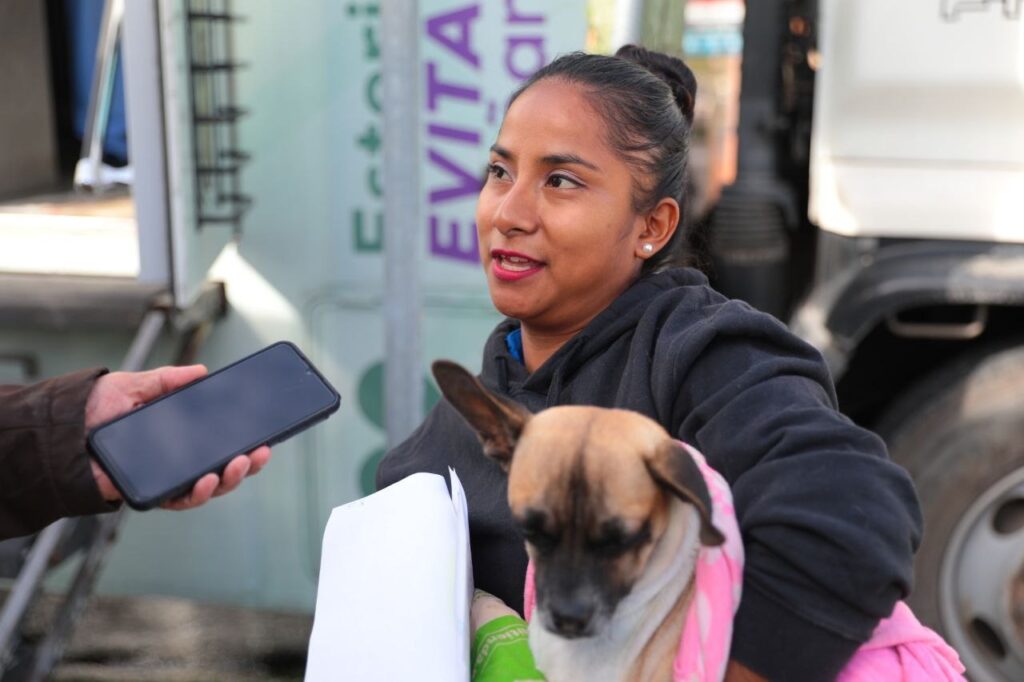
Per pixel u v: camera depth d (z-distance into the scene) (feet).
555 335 5.41
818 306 9.83
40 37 14.20
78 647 11.79
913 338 10.36
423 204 10.59
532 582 4.58
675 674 4.05
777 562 3.95
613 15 10.19
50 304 9.91
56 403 5.00
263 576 11.48
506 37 10.24
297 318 10.91
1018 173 9.57
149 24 9.23
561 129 5.00
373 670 4.28
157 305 9.83
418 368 9.00
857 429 4.17
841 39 9.78
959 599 10.07
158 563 11.52
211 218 10.09
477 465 5.27
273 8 10.34
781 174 10.50
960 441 9.80
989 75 9.46
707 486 3.85
